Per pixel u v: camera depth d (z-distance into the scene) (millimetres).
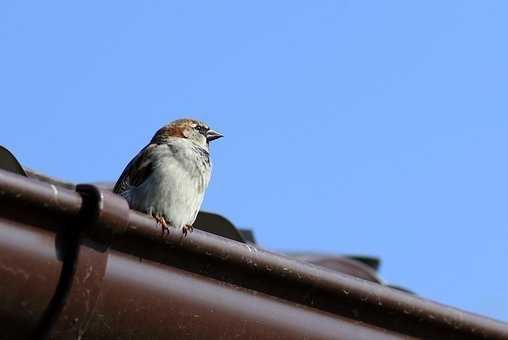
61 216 5988
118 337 6273
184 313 6531
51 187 5941
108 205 6031
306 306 7230
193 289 6605
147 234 6363
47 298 5891
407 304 7570
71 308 5930
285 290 7090
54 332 5918
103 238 6070
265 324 6934
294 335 7070
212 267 6723
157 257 6496
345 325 7395
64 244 6012
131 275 6312
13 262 5785
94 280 6020
